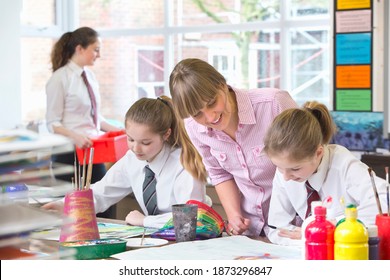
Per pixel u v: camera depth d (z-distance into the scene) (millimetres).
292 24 5172
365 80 4574
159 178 2635
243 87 5469
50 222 1036
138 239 2203
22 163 990
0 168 975
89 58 4797
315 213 1618
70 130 4629
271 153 1966
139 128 2527
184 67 2127
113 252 1947
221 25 5531
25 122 5594
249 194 2447
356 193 2064
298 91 5199
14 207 1072
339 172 2117
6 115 5043
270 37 5301
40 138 994
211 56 5625
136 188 2709
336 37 4699
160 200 2637
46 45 6094
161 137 2578
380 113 4512
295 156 1919
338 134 4703
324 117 2109
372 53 4535
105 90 6156
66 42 4777
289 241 2055
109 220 2658
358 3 4582
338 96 4703
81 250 1895
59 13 6195
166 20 5805
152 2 5871
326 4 5020
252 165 2367
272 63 5305
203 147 2455
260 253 1906
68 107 4781
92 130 4902
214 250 1950
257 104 2309
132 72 6023
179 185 2572
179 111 2168
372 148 4562
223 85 2162
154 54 5898
